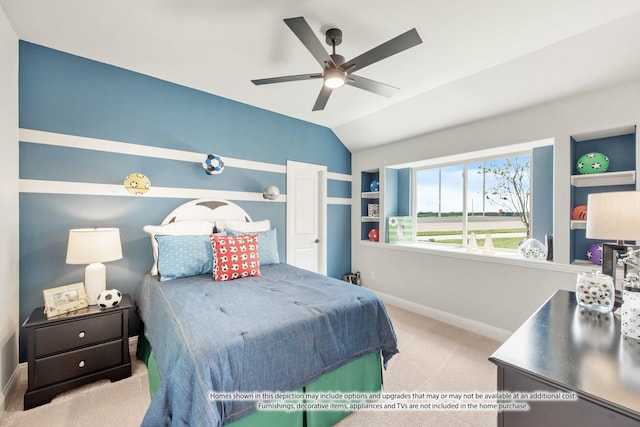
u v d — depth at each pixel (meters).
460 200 3.63
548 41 2.03
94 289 2.09
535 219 2.89
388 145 3.94
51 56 2.22
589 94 2.24
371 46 2.13
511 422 0.95
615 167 2.35
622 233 1.30
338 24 1.88
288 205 3.71
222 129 3.13
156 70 2.55
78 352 1.92
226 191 3.17
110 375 2.03
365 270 4.27
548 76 2.28
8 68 1.90
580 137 2.42
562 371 0.87
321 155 4.08
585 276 1.45
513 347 1.03
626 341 1.06
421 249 3.50
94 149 2.40
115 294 2.08
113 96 2.48
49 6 1.75
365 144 4.16
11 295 1.94
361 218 4.38
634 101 2.04
